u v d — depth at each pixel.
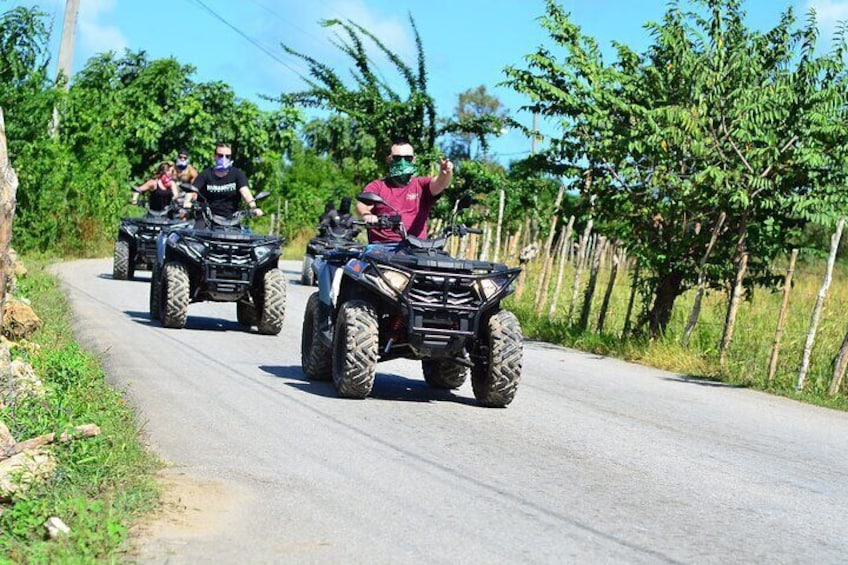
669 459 8.19
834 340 15.91
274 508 6.11
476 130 23.34
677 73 15.59
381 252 9.66
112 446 6.94
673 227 16.16
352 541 5.59
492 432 8.73
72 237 28.12
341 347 9.73
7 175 7.25
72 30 28.55
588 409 10.30
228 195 15.08
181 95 38.06
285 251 39.16
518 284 20.59
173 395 9.41
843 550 6.02
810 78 14.91
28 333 10.99
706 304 20.91
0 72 24.86
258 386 10.20
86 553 5.02
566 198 23.56
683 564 5.54
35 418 7.02
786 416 10.89
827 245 22.88
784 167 14.63
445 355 9.59
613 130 16.11
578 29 16.78
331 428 8.44
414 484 6.84
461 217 22.91
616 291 22.00
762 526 6.42
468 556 5.45
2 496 5.82
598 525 6.17
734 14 15.73
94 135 30.91
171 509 5.95
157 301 15.04
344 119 51.00
